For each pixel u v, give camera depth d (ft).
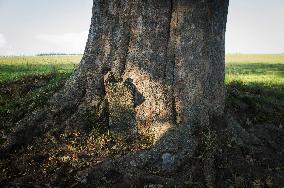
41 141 23.84
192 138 23.38
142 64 24.80
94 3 26.20
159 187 20.65
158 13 24.64
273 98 39.73
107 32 25.66
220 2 25.98
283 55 174.09
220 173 22.58
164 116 24.29
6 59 99.14
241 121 28.84
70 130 24.41
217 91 26.16
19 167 21.99
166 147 22.65
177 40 24.75
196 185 21.31
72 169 21.58
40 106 27.76
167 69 24.80
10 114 28.17
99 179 21.02
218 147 23.68
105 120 24.84
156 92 24.62
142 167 21.88
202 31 25.08
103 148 23.43
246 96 33.19
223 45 26.78
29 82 36.68
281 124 30.68
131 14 25.00
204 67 25.21
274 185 22.67
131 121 24.38
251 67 89.30
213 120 25.54
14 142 23.61
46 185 20.57
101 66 25.70
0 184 20.68
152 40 24.75
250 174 23.00
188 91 24.67
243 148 24.82
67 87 26.27
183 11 24.68
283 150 26.61
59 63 83.66
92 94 25.48
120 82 25.09
